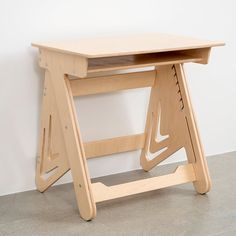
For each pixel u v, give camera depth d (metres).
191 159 2.10
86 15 2.11
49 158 2.05
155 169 2.41
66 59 1.77
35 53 2.03
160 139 2.39
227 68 2.54
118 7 2.18
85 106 2.21
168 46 1.82
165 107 2.17
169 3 2.30
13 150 2.07
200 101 2.51
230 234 1.75
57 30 2.06
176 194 2.10
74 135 1.82
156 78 2.19
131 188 1.93
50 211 1.94
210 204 2.01
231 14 2.48
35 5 1.99
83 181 1.82
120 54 1.68
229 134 2.65
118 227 1.80
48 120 2.00
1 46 1.96
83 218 1.87
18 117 2.05
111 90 2.07
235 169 2.41
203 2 2.39
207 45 1.88
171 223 1.84
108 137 2.29
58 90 1.86
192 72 2.45
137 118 2.35
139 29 2.26
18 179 2.11
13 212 1.92
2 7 1.92
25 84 2.04
